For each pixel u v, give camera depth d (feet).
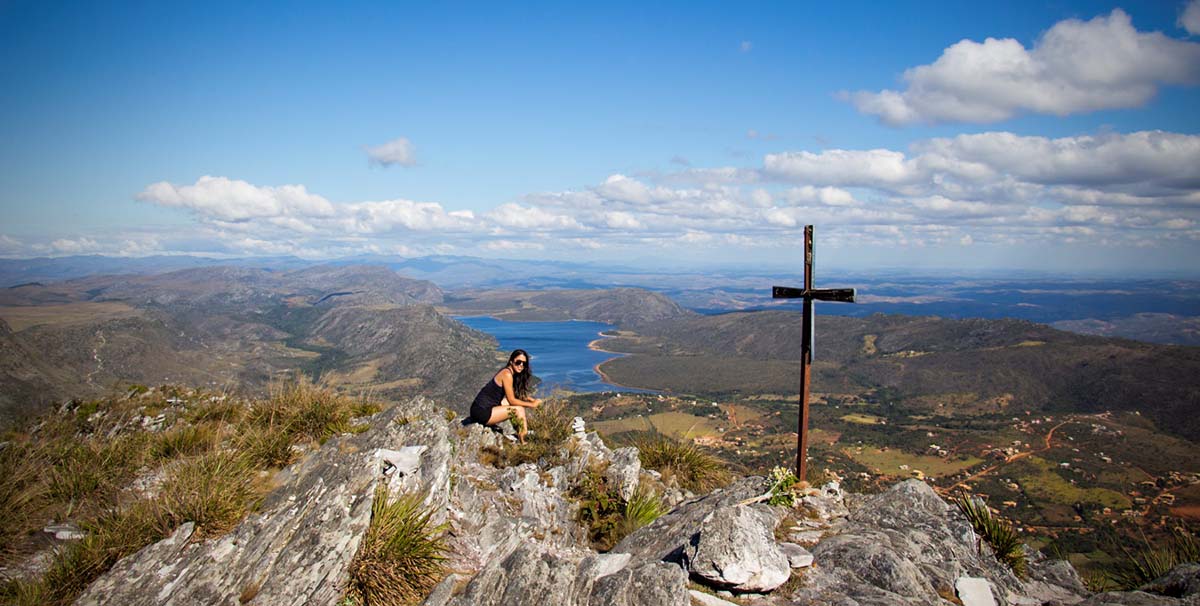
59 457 29.30
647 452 39.91
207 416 38.32
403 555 19.74
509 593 17.76
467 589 17.89
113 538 21.72
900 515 26.04
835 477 31.50
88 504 25.95
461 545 22.61
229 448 29.63
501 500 28.76
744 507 21.25
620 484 32.65
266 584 18.44
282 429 32.04
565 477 33.55
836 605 18.95
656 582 17.94
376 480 22.43
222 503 23.06
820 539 24.09
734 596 19.56
